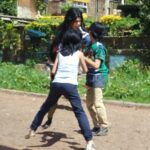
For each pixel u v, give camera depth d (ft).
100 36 27.17
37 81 52.16
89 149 23.84
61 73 23.88
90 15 152.05
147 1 76.28
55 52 25.71
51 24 82.02
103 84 28.07
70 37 24.13
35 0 123.13
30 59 80.12
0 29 84.17
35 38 83.20
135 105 41.11
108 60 71.67
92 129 28.99
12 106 39.52
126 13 98.89
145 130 31.07
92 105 28.32
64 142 26.89
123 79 57.16
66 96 23.90
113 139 28.17
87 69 26.30
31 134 24.84
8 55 83.15
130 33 81.10
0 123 31.89
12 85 51.11
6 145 25.96
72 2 139.54
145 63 68.95
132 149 26.14
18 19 93.81
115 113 37.76
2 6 107.24
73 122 32.65
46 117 31.83
